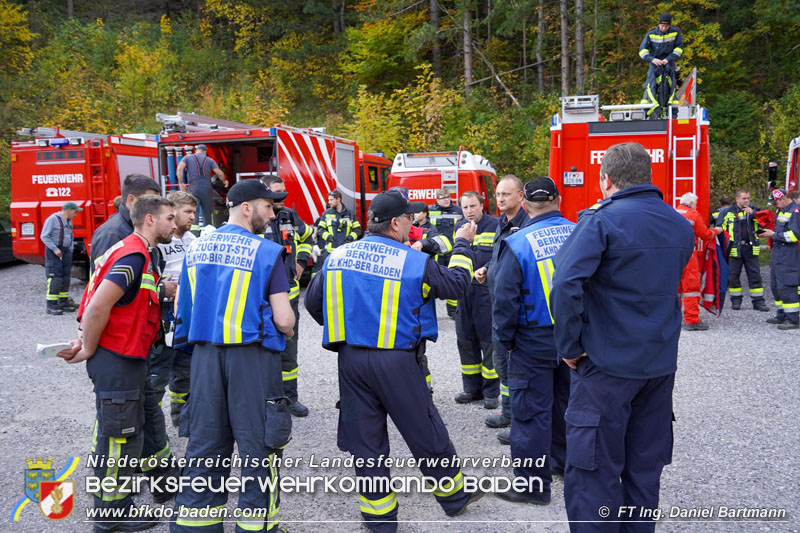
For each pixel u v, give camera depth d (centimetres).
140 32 2869
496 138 2064
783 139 2017
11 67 2441
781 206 873
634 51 2409
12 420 536
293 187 1085
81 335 353
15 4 2700
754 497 384
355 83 2742
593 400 283
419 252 351
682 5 2372
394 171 1245
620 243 279
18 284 1320
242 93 2589
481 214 555
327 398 593
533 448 381
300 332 884
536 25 2792
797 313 854
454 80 2678
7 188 1897
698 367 673
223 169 1223
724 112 2242
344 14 3045
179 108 2459
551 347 373
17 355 758
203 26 3194
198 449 326
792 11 2373
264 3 3055
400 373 341
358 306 344
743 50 2538
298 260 550
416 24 2727
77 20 2916
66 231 1025
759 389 595
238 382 324
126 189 416
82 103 2231
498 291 377
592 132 845
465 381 575
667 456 297
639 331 278
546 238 379
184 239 492
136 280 343
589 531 280
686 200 823
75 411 561
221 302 325
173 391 514
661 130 833
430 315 352
